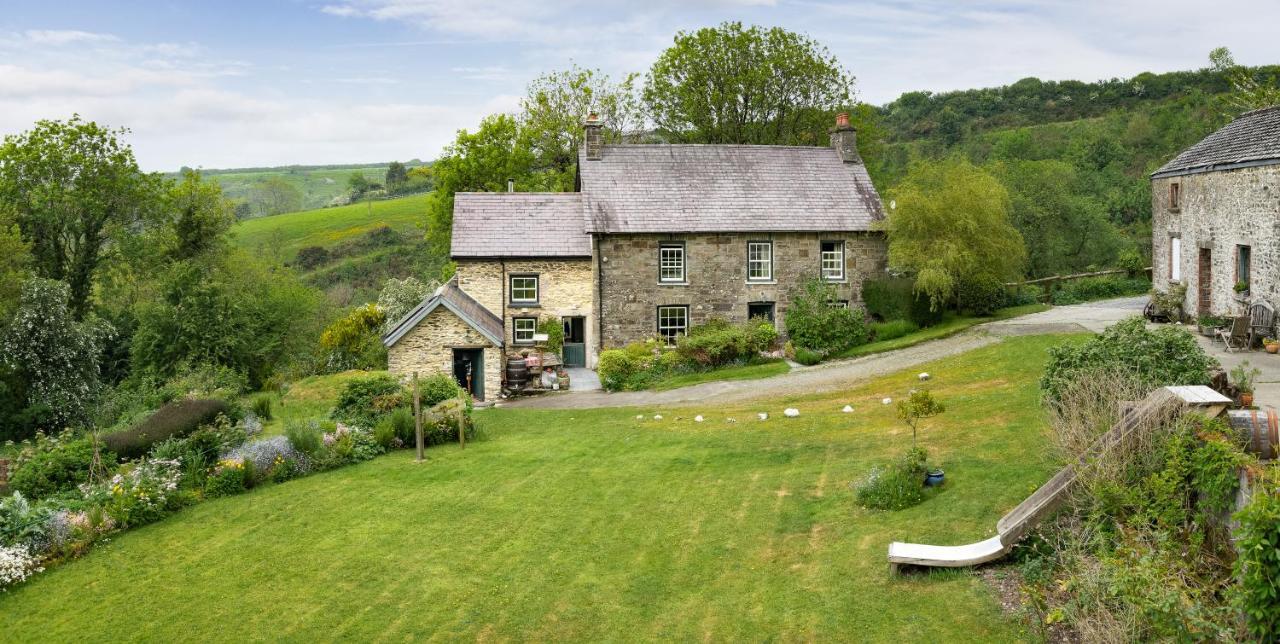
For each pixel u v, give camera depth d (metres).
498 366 27.86
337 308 50.66
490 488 15.60
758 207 31.95
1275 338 19.78
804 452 15.93
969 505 11.30
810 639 8.77
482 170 45.41
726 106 44.34
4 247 34.59
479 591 11.05
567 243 31.11
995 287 30.48
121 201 44.69
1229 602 6.80
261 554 12.95
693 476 15.19
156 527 14.62
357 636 10.09
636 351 29.34
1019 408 16.28
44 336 30.52
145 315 35.03
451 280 31.80
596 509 13.85
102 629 10.74
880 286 31.12
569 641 9.56
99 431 21.61
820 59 44.47
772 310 31.91
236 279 43.75
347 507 15.04
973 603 8.77
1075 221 41.41
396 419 19.84
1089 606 7.67
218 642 10.19
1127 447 9.29
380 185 118.69
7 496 15.05
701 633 9.32
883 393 21.22
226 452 18.17
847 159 34.34
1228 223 22.53
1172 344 12.41
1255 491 7.03
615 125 48.47
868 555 10.44
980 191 29.45
